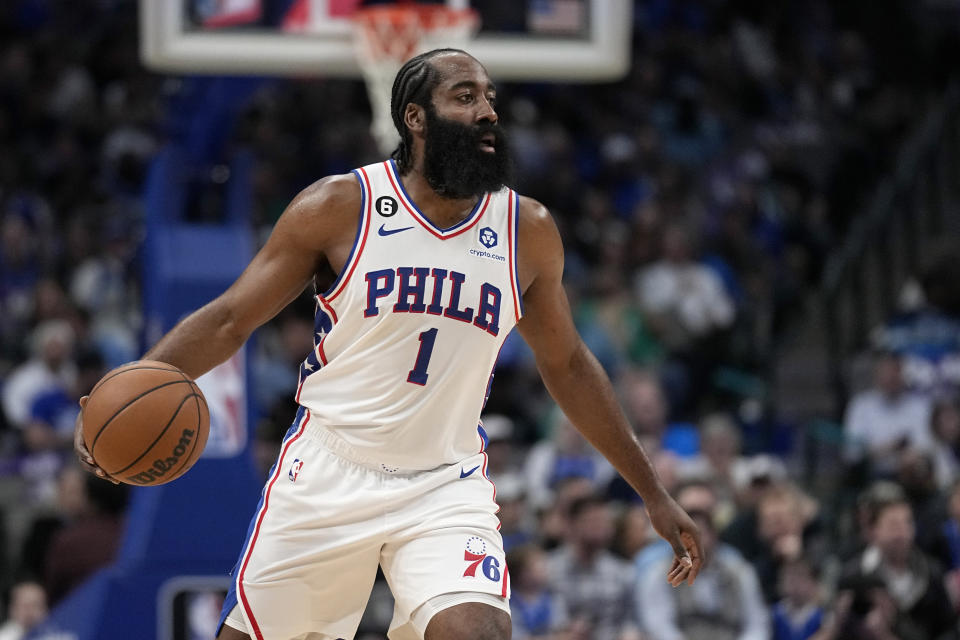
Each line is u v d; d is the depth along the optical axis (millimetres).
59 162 44562
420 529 11539
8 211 41281
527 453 32500
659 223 41812
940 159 47844
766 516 24516
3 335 36750
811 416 37062
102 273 38250
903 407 31453
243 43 23828
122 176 44469
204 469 20594
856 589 21656
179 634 20141
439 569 11383
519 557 22844
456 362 11508
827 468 32188
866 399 31875
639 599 22922
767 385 37594
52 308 35656
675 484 24281
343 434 11641
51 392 32469
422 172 11547
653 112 49938
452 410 11688
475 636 11039
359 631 21688
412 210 11523
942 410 29969
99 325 37250
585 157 48469
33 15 49312
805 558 24250
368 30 24188
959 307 32562
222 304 11711
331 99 46812
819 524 26625
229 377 20938
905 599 23016
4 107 45938
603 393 12547
